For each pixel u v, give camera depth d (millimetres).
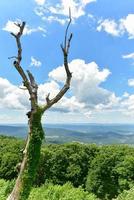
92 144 95375
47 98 32000
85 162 91250
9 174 86312
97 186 87438
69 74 32188
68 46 31875
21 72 31250
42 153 88000
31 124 32062
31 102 31828
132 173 86750
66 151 91125
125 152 90250
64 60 31828
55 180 88375
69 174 89625
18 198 31562
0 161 88000
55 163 89062
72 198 56438
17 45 30828
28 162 31875
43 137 32344
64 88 31812
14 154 87500
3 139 101188
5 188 54969
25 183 31750
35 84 31906
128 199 48062
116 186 86938
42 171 88062
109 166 87938
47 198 55344
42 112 31969
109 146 94125
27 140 32312
